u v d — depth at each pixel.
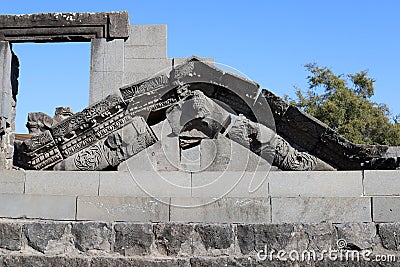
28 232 6.45
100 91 13.72
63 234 6.44
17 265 6.26
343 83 34.59
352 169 8.27
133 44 13.89
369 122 32.56
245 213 6.72
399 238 6.29
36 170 8.20
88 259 6.24
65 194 7.42
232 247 6.31
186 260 6.18
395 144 32.31
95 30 13.94
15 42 14.13
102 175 7.43
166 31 13.93
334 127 33.03
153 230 6.39
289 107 8.20
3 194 6.94
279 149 8.23
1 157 13.01
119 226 6.43
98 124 8.46
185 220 6.75
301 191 7.19
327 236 6.34
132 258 6.23
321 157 8.34
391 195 7.11
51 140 8.50
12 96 14.27
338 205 6.67
